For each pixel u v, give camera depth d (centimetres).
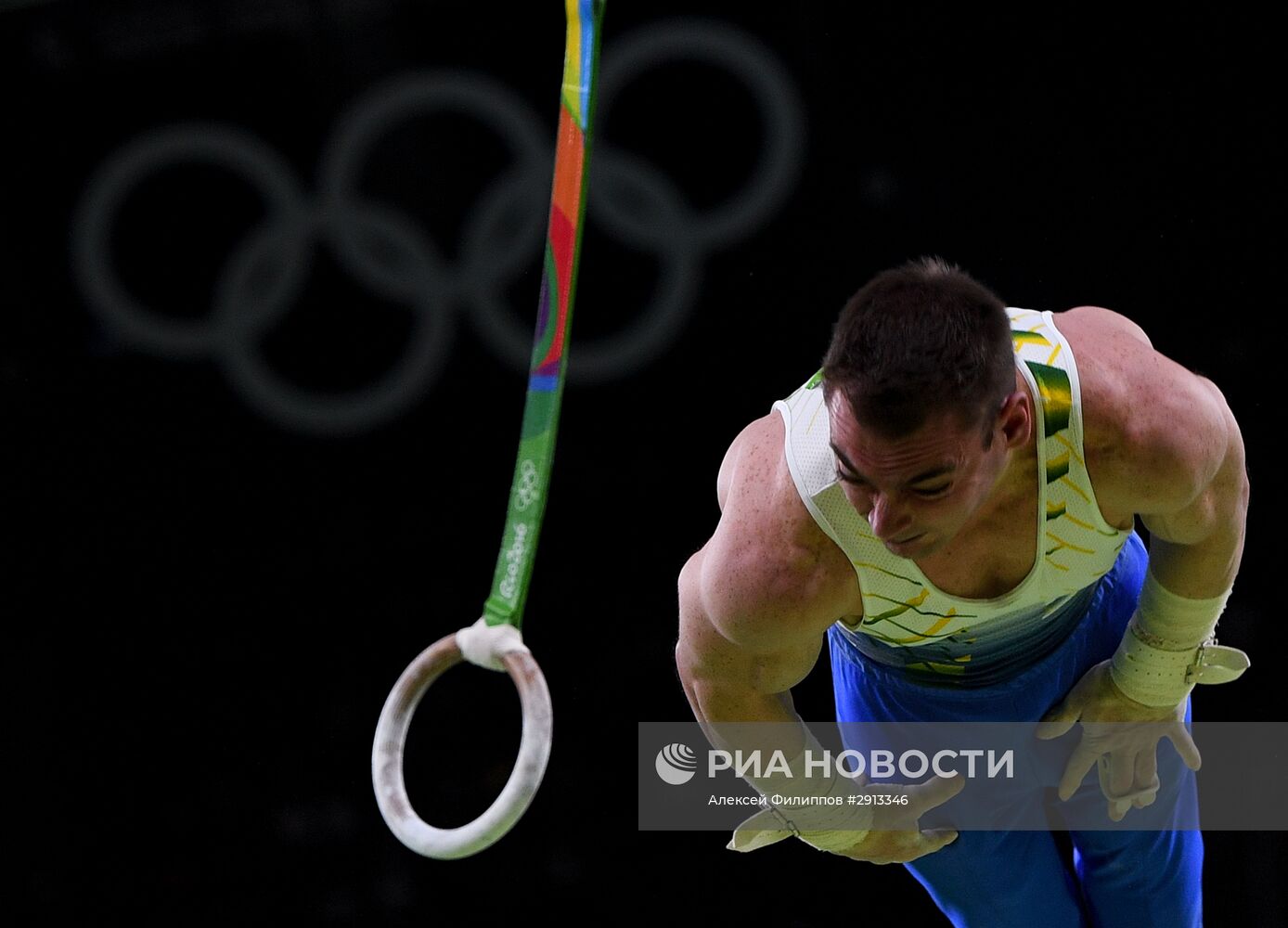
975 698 722
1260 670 1231
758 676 620
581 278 1390
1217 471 612
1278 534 1244
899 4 1318
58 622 1418
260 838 1371
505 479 1425
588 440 1402
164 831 1380
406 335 1420
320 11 1380
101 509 1430
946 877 795
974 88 1308
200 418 1435
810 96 1341
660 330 1386
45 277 1418
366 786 1384
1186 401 590
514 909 1313
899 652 702
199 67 1396
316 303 1423
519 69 1388
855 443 519
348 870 1357
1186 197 1268
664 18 1366
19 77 1387
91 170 1408
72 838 1383
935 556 596
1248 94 1255
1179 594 664
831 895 1288
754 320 1373
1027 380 571
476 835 621
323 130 1405
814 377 615
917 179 1323
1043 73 1292
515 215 1398
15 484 1423
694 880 1299
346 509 1438
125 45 1385
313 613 1423
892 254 1332
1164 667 693
